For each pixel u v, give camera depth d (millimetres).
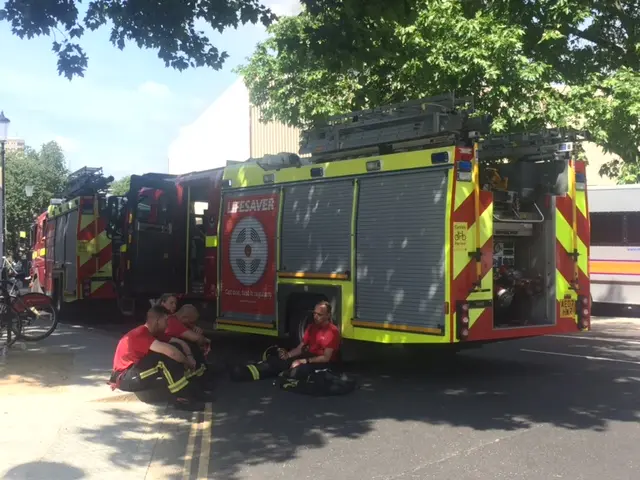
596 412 6613
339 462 5238
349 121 8836
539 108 12844
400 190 7914
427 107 7766
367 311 8219
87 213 14664
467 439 5770
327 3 7891
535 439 5730
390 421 6402
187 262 11453
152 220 11844
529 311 8711
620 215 15938
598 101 12586
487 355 10172
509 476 4848
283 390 7770
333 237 8695
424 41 11906
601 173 16812
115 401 6977
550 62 12461
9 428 5879
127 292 12133
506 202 8414
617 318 15945
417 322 7645
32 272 20812
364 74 11422
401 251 7852
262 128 28438
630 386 7816
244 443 5750
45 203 40531
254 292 9883
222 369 8977
